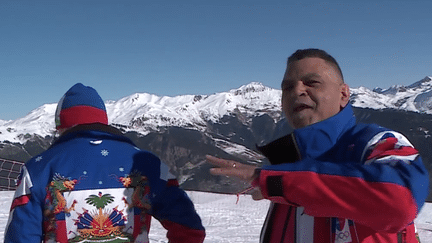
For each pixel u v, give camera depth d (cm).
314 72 119
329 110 120
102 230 158
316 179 90
